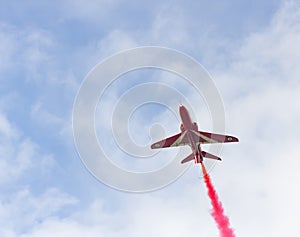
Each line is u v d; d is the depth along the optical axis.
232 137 138.12
